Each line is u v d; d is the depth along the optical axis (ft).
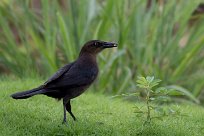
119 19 51.16
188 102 48.21
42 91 29.12
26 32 53.57
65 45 50.14
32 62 52.16
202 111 37.73
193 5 53.72
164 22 53.01
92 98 39.40
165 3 58.65
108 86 49.96
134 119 33.22
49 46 51.11
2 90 38.06
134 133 30.45
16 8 56.29
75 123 31.01
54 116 33.04
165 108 37.65
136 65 51.57
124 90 48.14
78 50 50.65
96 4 54.70
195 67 53.47
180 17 54.24
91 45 31.53
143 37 52.80
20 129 29.81
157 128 30.96
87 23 51.85
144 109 36.96
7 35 53.06
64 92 29.91
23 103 35.22
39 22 55.42
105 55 50.62
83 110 35.60
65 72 30.04
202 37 50.21
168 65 52.29
